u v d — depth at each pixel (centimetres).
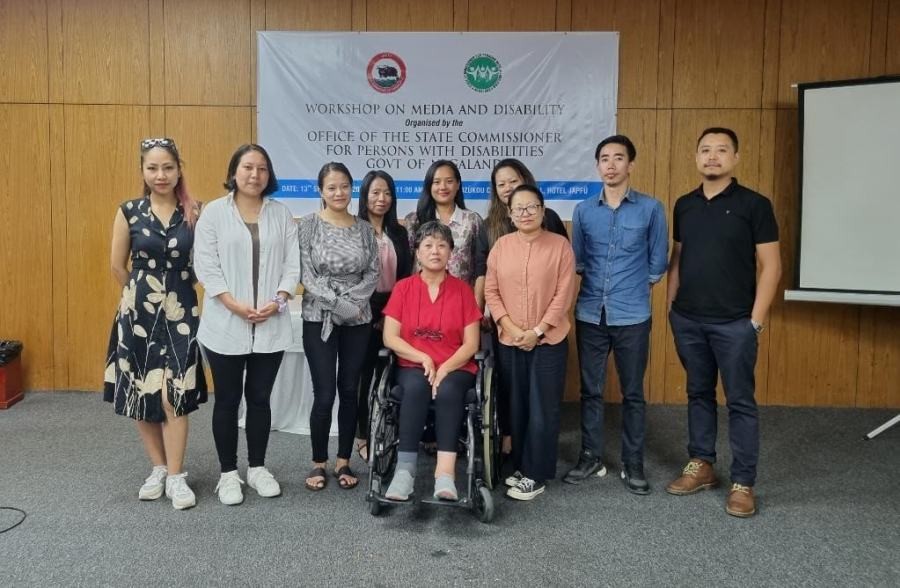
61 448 331
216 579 212
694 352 280
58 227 427
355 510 264
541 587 209
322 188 278
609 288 286
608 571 219
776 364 424
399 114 422
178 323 265
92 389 434
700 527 252
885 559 227
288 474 302
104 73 421
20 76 420
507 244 284
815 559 227
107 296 430
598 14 414
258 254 266
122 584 209
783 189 416
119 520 253
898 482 298
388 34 416
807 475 306
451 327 272
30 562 221
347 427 288
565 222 427
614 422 393
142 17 419
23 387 434
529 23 416
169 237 262
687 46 413
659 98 416
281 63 420
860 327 417
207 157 427
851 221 382
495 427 281
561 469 317
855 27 407
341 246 276
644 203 284
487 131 422
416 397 257
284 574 215
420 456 328
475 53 417
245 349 263
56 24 418
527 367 281
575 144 421
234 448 273
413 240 314
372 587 209
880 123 372
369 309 287
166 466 283
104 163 425
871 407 420
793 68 411
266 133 424
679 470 313
